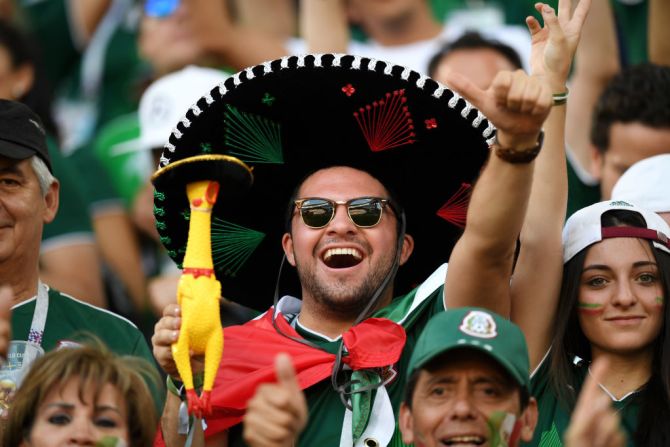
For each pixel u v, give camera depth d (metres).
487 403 15.19
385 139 18.34
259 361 18.09
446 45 26.28
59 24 29.94
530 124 15.91
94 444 15.84
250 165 18.62
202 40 28.97
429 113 18.08
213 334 16.11
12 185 18.98
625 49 25.53
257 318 19.02
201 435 17.17
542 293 18.17
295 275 19.41
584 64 25.19
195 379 16.47
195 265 16.17
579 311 18.20
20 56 27.72
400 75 17.77
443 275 18.34
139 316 26.50
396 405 17.67
